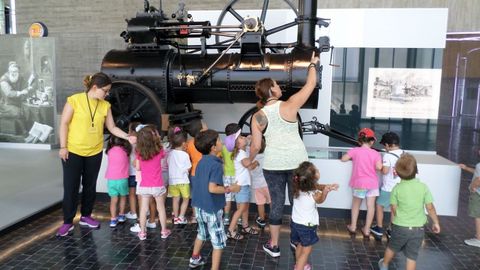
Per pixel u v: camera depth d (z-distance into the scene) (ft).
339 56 18.78
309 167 8.76
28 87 24.00
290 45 14.34
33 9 34.30
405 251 9.02
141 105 14.37
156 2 31.83
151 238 11.82
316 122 15.99
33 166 19.45
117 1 32.73
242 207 11.68
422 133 18.69
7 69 24.08
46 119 24.11
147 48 14.80
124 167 12.50
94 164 12.26
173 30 14.46
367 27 18.21
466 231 12.75
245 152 11.70
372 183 11.86
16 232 12.24
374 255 10.91
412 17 17.88
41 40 23.56
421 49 18.12
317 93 14.07
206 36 14.78
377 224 12.21
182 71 14.57
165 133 14.32
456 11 28.17
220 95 14.80
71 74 34.09
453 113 36.27
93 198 12.66
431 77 18.24
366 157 11.87
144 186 11.39
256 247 11.28
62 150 11.67
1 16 35.22
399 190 8.93
